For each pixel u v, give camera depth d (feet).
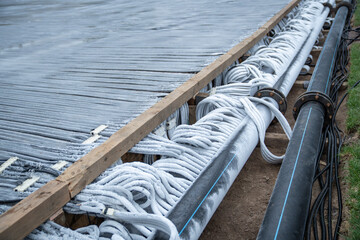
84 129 8.02
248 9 20.86
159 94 9.48
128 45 15.52
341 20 20.93
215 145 8.13
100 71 12.30
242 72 12.07
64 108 9.41
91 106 9.32
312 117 8.89
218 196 6.70
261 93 10.32
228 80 12.57
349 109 11.90
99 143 7.25
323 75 12.47
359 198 7.68
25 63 14.55
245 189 9.71
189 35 15.99
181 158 7.53
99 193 6.05
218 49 13.19
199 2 25.59
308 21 18.66
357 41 20.45
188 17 20.33
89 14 25.26
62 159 6.88
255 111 9.18
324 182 9.32
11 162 6.97
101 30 19.40
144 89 10.02
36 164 6.74
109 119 8.39
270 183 9.82
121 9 26.08
